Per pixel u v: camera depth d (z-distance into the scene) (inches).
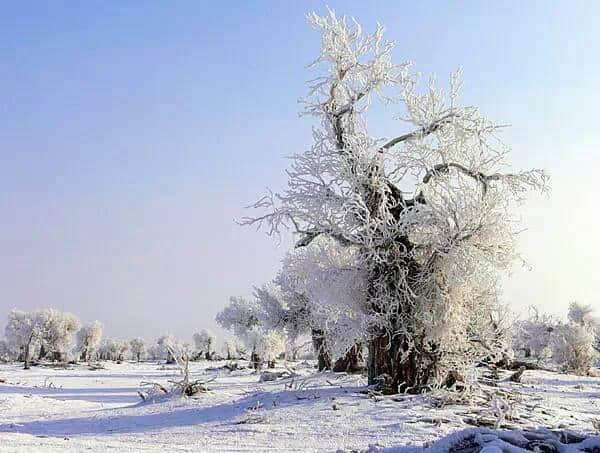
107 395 1294.3
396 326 781.9
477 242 772.6
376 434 540.7
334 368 1204.5
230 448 479.2
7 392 1263.5
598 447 361.7
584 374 1600.6
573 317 2519.7
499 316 823.7
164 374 2202.3
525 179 805.2
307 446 491.5
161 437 559.2
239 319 2347.4
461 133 816.9
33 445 448.5
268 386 1138.7
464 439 375.9
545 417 648.4
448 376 774.5
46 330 4025.6
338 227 815.1
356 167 810.8
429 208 765.9
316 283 824.9
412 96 845.8
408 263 795.4
